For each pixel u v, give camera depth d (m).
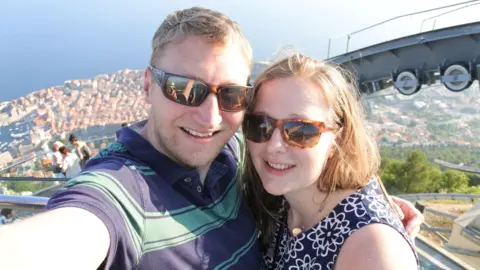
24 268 0.28
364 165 0.50
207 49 0.48
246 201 0.62
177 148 0.49
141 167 0.46
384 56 3.28
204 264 0.46
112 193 0.40
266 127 0.50
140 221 0.41
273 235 0.59
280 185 0.51
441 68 2.90
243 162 0.65
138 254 0.40
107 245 0.36
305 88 0.48
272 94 0.50
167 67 0.48
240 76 0.51
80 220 0.34
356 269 0.41
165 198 0.46
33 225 0.31
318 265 0.47
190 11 0.50
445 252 1.20
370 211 0.45
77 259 0.32
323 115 0.49
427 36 2.84
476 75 2.71
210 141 0.50
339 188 0.49
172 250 0.43
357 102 0.53
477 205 2.17
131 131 0.51
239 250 0.53
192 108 0.48
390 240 0.41
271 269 0.58
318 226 0.49
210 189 0.52
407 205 0.64
